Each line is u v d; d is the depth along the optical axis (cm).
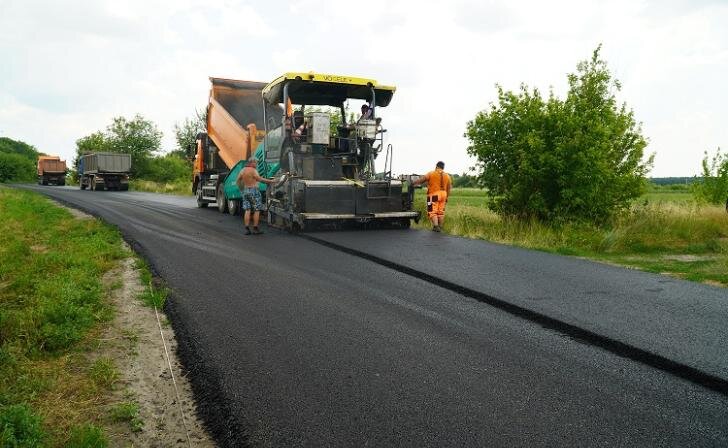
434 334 440
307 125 1158
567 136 1096
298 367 369
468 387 338
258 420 297
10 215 1326
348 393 329
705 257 859
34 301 532
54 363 384
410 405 313
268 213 1200
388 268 709
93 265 690
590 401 320
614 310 508
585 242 965
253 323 466
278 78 1160
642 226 1068
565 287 601
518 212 1176
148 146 4338
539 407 311
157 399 334
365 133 1177
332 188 1085
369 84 1177
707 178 1521
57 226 1156
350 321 473
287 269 695
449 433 281
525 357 391
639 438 277
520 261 761
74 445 272
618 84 1188
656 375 361
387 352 398
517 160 1148
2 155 5559
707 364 375
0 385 342
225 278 639
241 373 360
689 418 300
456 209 1435
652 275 677
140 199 2247
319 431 284
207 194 1641
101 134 4541
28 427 279
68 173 4634
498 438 276
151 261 736
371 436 278
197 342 419
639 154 1162
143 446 281
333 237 989
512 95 1172
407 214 1143
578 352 403
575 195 1105
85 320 459
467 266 714
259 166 1267
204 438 289
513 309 514
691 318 485
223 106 1558
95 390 342
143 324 473
